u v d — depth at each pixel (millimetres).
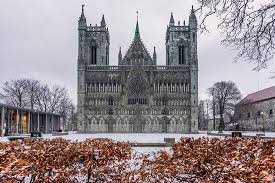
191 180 10711
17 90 133500
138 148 34000
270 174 7285
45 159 11414
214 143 15281
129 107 119625
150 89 120250
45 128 103938
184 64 125875
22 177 8672
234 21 13656
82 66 120562
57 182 11188
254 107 133375
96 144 16312
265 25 13688
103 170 13625
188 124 118812
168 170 10961
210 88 148250
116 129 119062
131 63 124812
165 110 119438
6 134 68375
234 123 149250
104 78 120812
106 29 131250
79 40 122188
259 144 14984
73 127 176875
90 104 120000
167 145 36844
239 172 8141
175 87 120562
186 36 126375
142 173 11336
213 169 9680
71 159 13305
